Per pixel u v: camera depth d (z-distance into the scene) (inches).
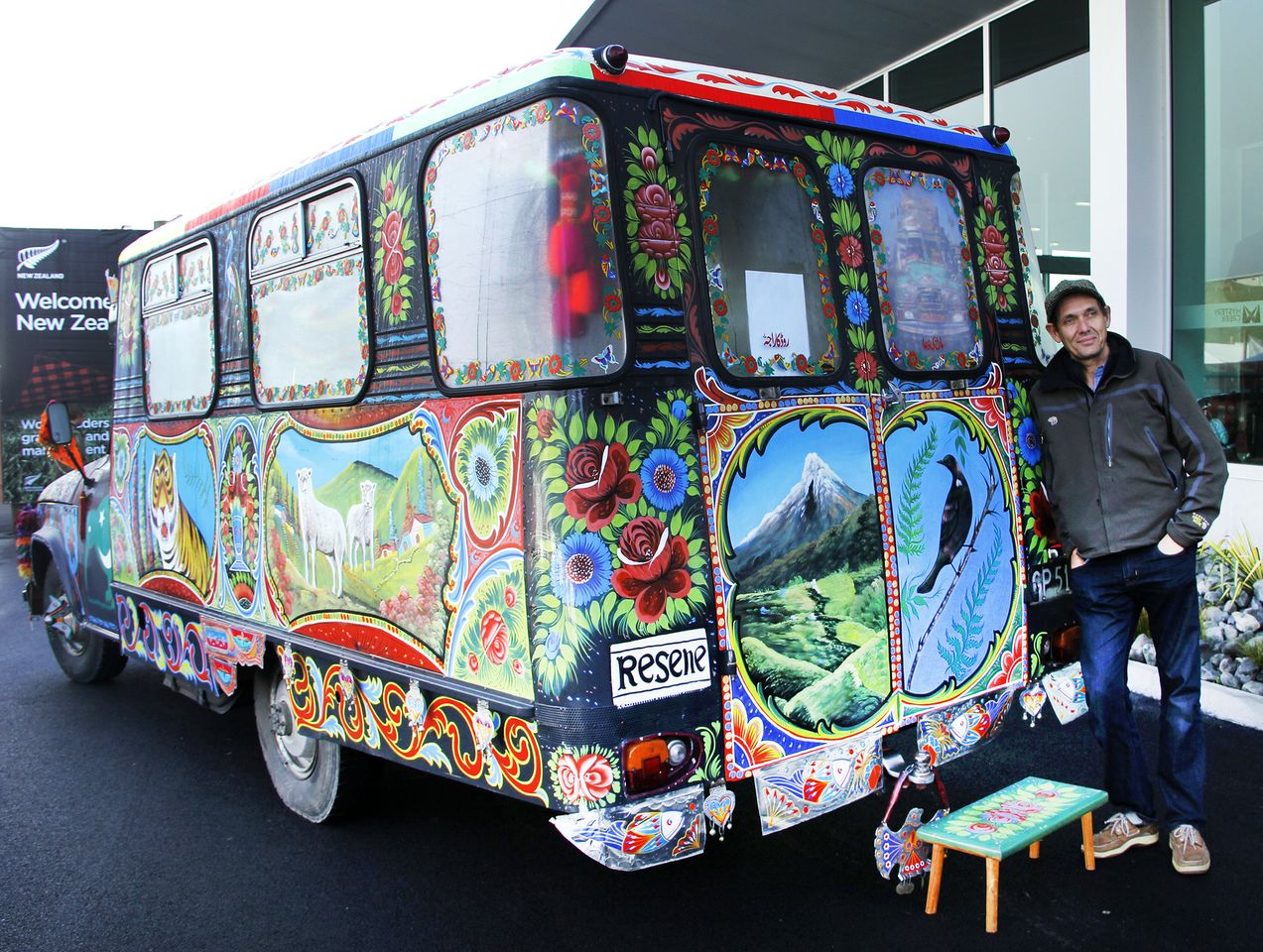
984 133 160.7
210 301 190.1
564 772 113.9
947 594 144.2
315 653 158.4
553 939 139.2
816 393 131.7
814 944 134.0
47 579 284.5
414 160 136.0
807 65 383.6
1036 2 314.8
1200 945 128.8
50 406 241.0
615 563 114.3
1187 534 138.3
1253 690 208.2
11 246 521.0
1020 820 137.8
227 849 171.0
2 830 180.7
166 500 210.1
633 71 121.8
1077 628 161.8
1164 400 141.3
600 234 116.9
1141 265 267.9
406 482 138.0
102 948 140.2
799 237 134.0
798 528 128.6
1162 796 176.4
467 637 127.8
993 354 154.2
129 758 217.8
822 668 130.3
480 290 125.4
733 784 141.5
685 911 144.9
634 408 116.3
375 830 177.5
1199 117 259.1
